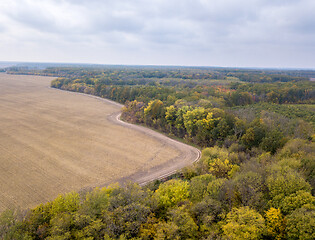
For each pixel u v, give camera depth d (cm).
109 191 3675
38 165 5644
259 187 3325
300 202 2848
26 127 8606
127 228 2775
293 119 7894
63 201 3228
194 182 3766
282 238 2714
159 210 3394
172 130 8369
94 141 7412
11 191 4528
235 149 5575
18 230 2758
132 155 6397
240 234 2584
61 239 2527
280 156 4606
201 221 3009
